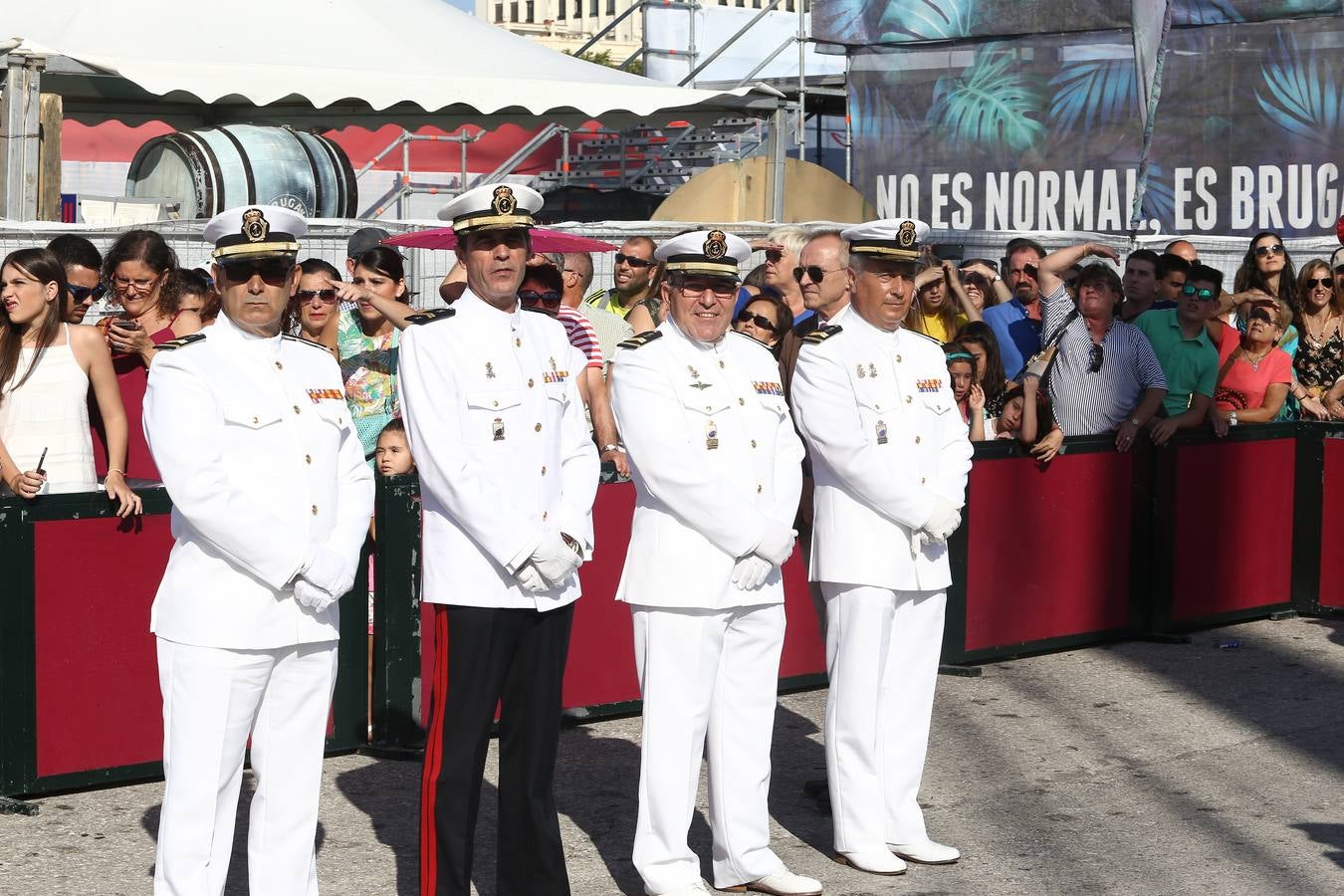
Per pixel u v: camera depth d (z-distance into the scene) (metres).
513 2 89.12
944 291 7.73
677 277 4.38
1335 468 8.15
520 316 4.21
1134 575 7.65
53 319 5.33
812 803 5.32
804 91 17.30
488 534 3.98
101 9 11.21
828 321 5.09
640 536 4.44
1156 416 7.66
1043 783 5.52
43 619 5.00
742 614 4.44
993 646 7.16
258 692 3.82
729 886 4.50
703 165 17.59
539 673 4.15
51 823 4.89
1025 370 7.35
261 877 3.92
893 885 4.57
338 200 12.23
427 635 5.68
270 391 3.80
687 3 18.61
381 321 6.54
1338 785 5.53
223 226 3.78
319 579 3.76
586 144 18.61
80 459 5.38
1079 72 15.05
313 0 11.95
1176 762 5.78
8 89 9.55
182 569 3.80
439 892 4.09
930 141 15.91
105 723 5.16
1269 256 8.84
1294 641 7.74
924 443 4.78
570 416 4.27
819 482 4.83
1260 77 14.27
